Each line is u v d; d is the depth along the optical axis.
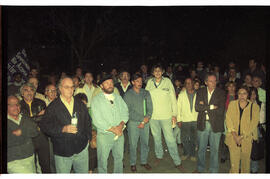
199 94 3.81
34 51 13.52
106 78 3.41
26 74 5.64
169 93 4.38
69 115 3.00
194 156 4.57
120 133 3.44
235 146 3.59
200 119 3.78
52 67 15.24
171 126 4.23
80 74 6.84
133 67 16.53
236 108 3.58
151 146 5.42
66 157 3.03
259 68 6.14
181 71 8.84
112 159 4.71
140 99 4.01
